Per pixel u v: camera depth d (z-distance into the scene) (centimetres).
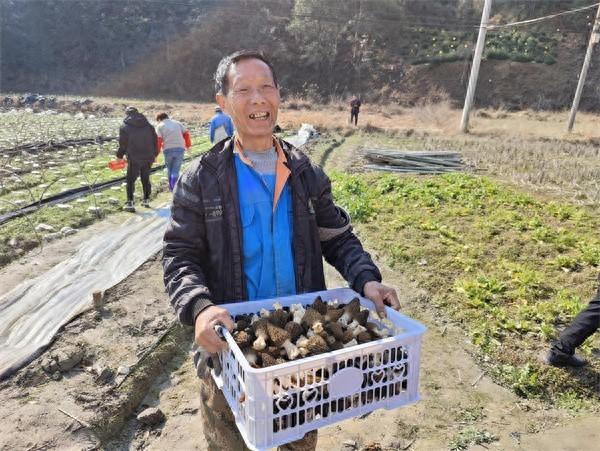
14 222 805
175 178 1017
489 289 610
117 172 1233
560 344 444
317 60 4962
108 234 777
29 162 1310
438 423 381
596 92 4134
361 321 219
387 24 5197
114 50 5453
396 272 682
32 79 5250
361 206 927
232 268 221
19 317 511
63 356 424
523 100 4238
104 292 563
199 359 229
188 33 5512
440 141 2169
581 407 405
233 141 229
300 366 177
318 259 242
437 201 1020
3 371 409
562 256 714
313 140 2081
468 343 496
